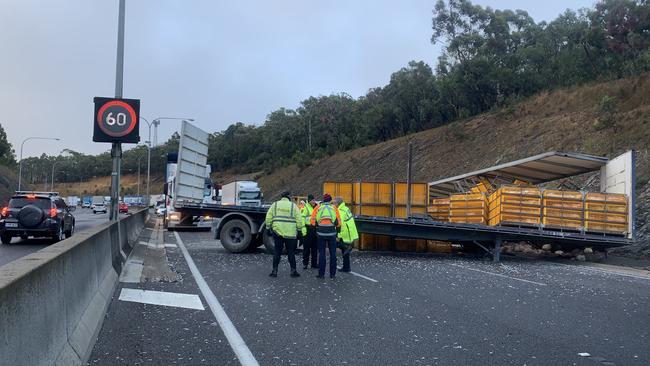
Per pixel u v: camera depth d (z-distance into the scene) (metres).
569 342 7.13
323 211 12.75
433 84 62.03
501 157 41.22
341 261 16.58
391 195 22.47
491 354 6.50
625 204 18.83
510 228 18.70
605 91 39.19
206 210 18.94
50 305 4.84
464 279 13.10
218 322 7.92
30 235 20.03
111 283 9.99
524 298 10.51
